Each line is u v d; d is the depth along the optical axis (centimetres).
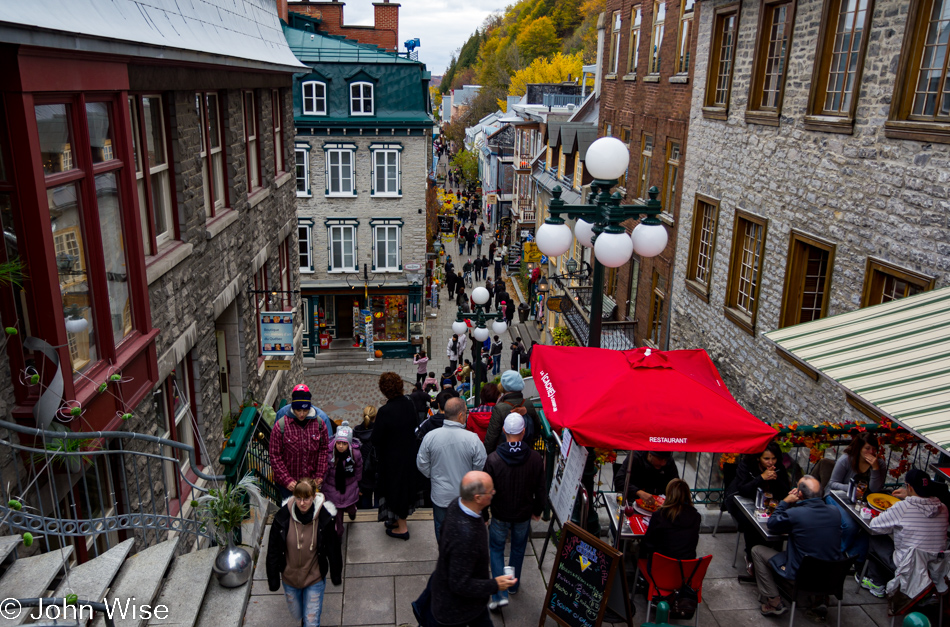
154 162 848
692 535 548
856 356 625
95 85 614
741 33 1266
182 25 856
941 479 698
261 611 560
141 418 741
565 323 2400
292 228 1678
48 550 504
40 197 518
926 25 824
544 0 9388
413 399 929
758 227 1232
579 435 511
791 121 1103
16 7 474
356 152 2797
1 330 519
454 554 438
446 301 3638
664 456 673
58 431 522
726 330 1346
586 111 3241
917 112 841
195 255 947
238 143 1188
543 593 602
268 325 1358
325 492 656
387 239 2909
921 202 818
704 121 1437
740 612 592
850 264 956
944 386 533
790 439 670
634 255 1936
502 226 4894
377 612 573
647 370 550
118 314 694
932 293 696
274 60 1297
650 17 1825
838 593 548
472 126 8019
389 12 3456
